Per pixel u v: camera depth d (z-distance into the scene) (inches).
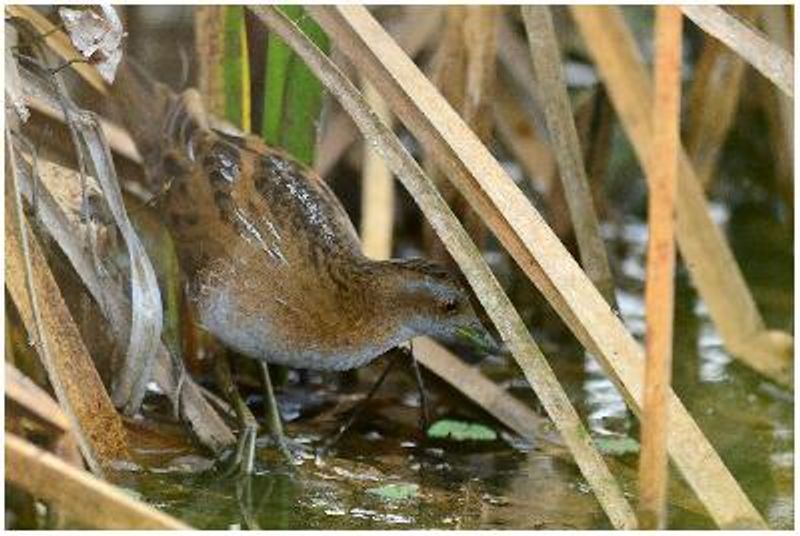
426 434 358.6
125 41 413.4
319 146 415.8
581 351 408.8
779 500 326.6
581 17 326.0
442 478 334.6
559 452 353.1
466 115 393.4
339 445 351.6
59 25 348.8
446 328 352.8
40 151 355.3
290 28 292.8
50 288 302.0
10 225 290.2
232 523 305.7
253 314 343.6
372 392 361.7
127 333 326.6
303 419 365.4
